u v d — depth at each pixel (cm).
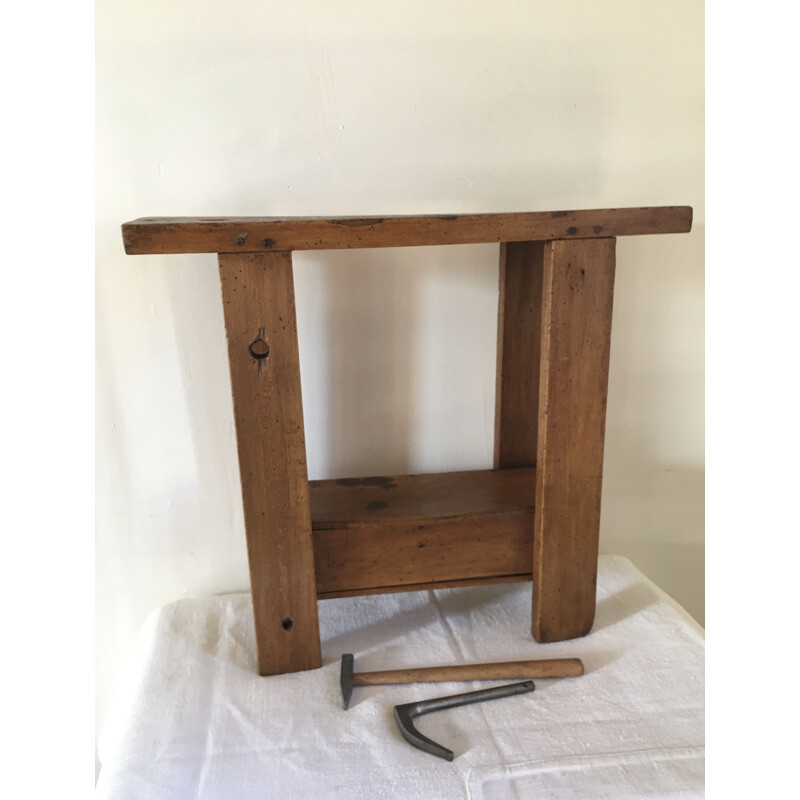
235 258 75
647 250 108
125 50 89
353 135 96
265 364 79
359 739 77
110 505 106
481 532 93
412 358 107
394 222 76
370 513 93
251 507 83
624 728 78
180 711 82
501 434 108
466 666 87
